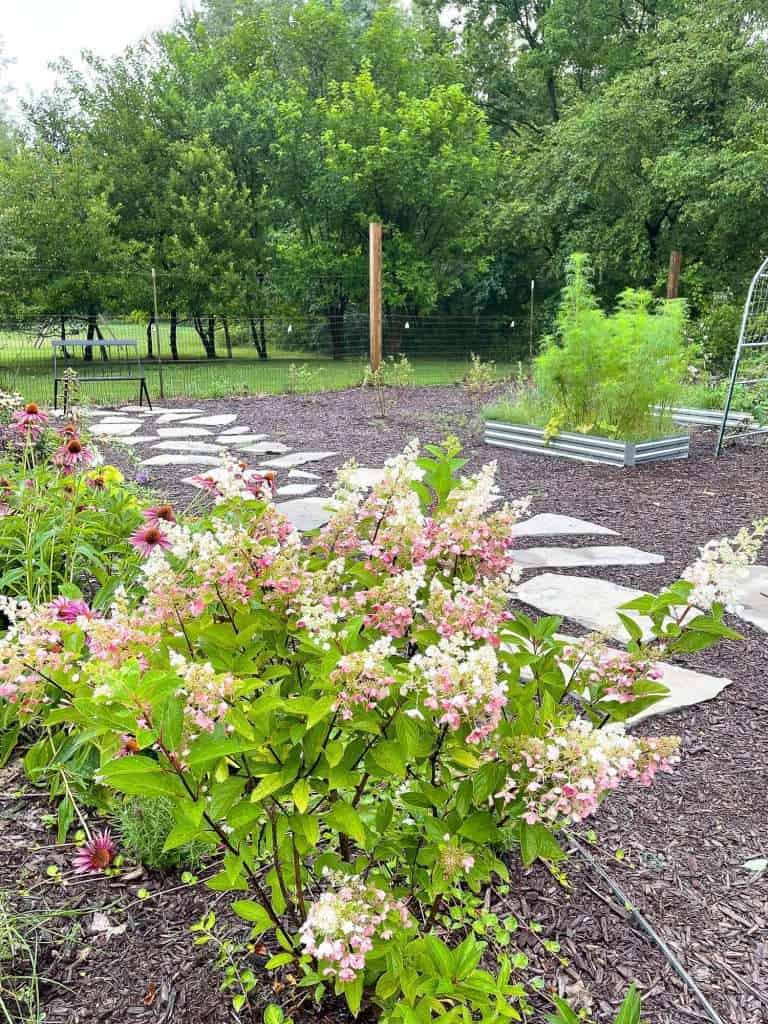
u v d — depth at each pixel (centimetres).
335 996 169
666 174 1486
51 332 1752
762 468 718
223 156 1942
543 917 195
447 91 2033
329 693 138
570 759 143
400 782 206
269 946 181
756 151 1405
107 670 130
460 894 188
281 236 1967
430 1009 143
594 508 584
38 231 1691
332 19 2142
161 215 1906
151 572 164
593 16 2172
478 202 2061
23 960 176
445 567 197
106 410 1090
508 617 177
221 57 2258
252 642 167
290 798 148
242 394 1250
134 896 196
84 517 320
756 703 305
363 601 169
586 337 760
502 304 2356
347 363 1850
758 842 226
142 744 123
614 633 181
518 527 533
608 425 759
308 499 589
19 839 215
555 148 1777
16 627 159
